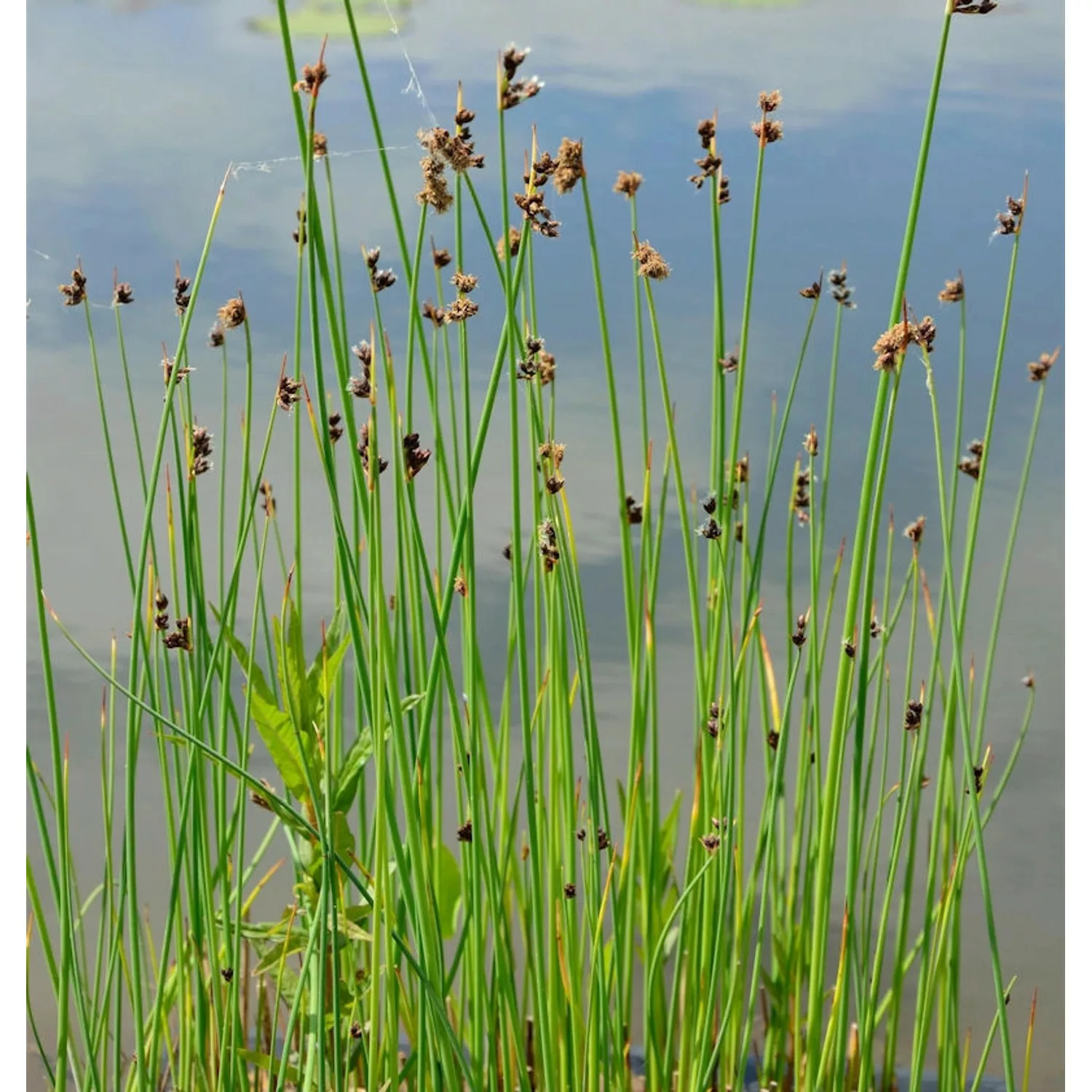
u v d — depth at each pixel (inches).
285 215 100.3
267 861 79.4
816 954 60.1
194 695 57.4
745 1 102.7
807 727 66.9
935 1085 75.5
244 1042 68.9
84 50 102.4
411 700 52.2
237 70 103.9
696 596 59.9
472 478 46.9
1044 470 92.7
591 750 55.2
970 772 50.8
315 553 89.7
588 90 102.2
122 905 55.2
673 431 58.5
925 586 64.2
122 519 57.3
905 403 96.3
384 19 102.8
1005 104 98.8
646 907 63.1
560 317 101.5
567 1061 57.6
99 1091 55.8
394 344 90.2
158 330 99.4
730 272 101.8
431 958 51.1
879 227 100.4
